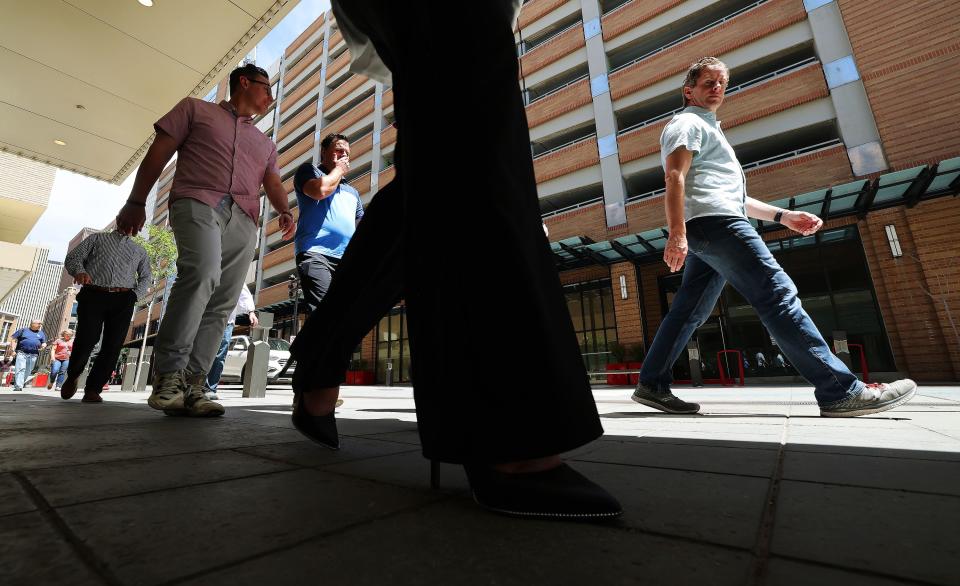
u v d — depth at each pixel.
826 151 10.55
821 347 2.28
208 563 0.52
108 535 0.61
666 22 14.41
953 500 0.75
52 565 0.50
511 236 0.83
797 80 11.41
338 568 0.51
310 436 1.42
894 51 10.11
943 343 8.51
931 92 9.55
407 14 0.99
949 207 8.84
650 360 2.94
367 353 20.14
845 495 0.80
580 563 0.52
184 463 1.16
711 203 2.50
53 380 12.17
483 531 0.65
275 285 25.19
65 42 4.86
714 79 2.74
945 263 8.70
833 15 11.18
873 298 9.51
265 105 2.99
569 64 16.30
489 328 0.79
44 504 0.76
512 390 0.75
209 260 2.52
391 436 1.79
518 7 1.07
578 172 15.00
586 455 1.29
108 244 4.09
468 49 0.94
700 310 2.84
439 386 0.81
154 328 35.75
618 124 15.34
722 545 0.57
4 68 5.14
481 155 0.88
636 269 12.79
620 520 0.69
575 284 14.28
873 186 8.52
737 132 12.20
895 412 2.46
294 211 27.08
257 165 2.94
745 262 2.42
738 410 2.95
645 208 13.32
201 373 2.75
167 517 0.70
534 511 0.70
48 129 6.20
